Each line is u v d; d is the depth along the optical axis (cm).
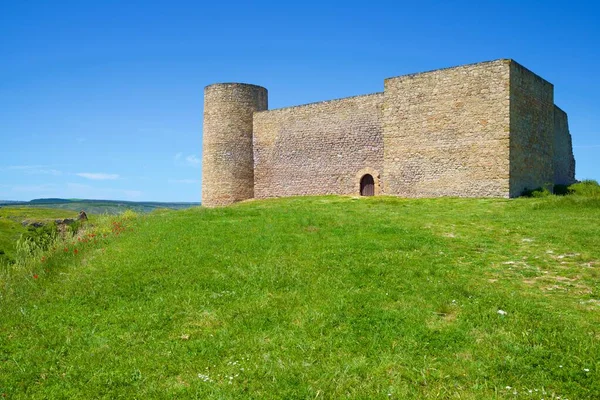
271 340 698
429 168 2606
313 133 3278
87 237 1516
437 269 1004
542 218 1588
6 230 2509
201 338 719
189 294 892
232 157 3559
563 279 942
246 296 876
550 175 2792
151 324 774
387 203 2283
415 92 2675
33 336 749
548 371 596
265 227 1475
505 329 700
